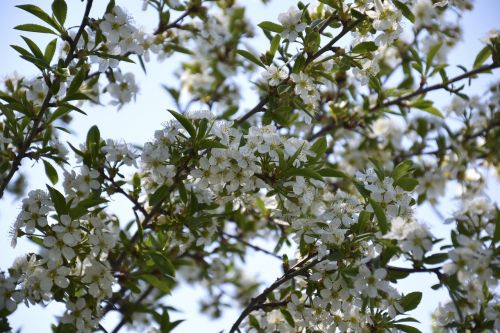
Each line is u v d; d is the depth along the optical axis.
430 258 0.86
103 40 0.96
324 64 1.02
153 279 0.95
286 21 0.97
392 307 0.90
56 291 0.92
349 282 0.88
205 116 0.93
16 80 1.06
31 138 0.95
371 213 0.92
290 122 1.13
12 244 0.92
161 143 0.93
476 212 0.87
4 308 0.92
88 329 0.93
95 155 0.95
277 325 0.98
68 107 0.94
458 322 0.89
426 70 1.09
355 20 0.97
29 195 0.93
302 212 0.95
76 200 0.94
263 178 0.92
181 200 0.96
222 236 1.13
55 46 0.97
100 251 0.93
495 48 1.05
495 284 0.83
